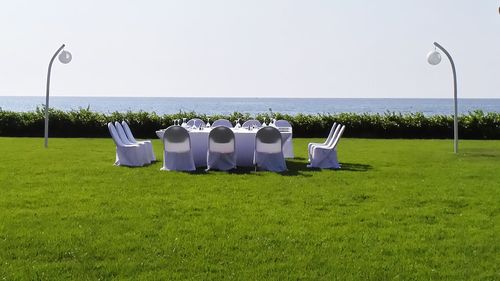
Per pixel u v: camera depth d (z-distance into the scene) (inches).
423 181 415.5
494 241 248.5
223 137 470.0
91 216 288.7
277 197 346.6
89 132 912.9
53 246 233.9
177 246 235.6
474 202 335.6
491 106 4399.6
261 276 201.5
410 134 930.7
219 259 220.2
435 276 203.8
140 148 506.9
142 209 307.0
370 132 939.3
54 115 903.7
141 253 226.4
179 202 327.6
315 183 403.2
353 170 480.7
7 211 298.5
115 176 430.0
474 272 208.2
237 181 409.7
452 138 917.8
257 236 253.1
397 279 199.9
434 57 632.4
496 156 600.7
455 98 647.8
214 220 282.4
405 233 261.3
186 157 473.7
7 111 912.9
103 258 220.5
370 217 293.3
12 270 204.7
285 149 599.5
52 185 383.6
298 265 213.8
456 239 251.6
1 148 657.0
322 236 254.5
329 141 557.9
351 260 220.7
